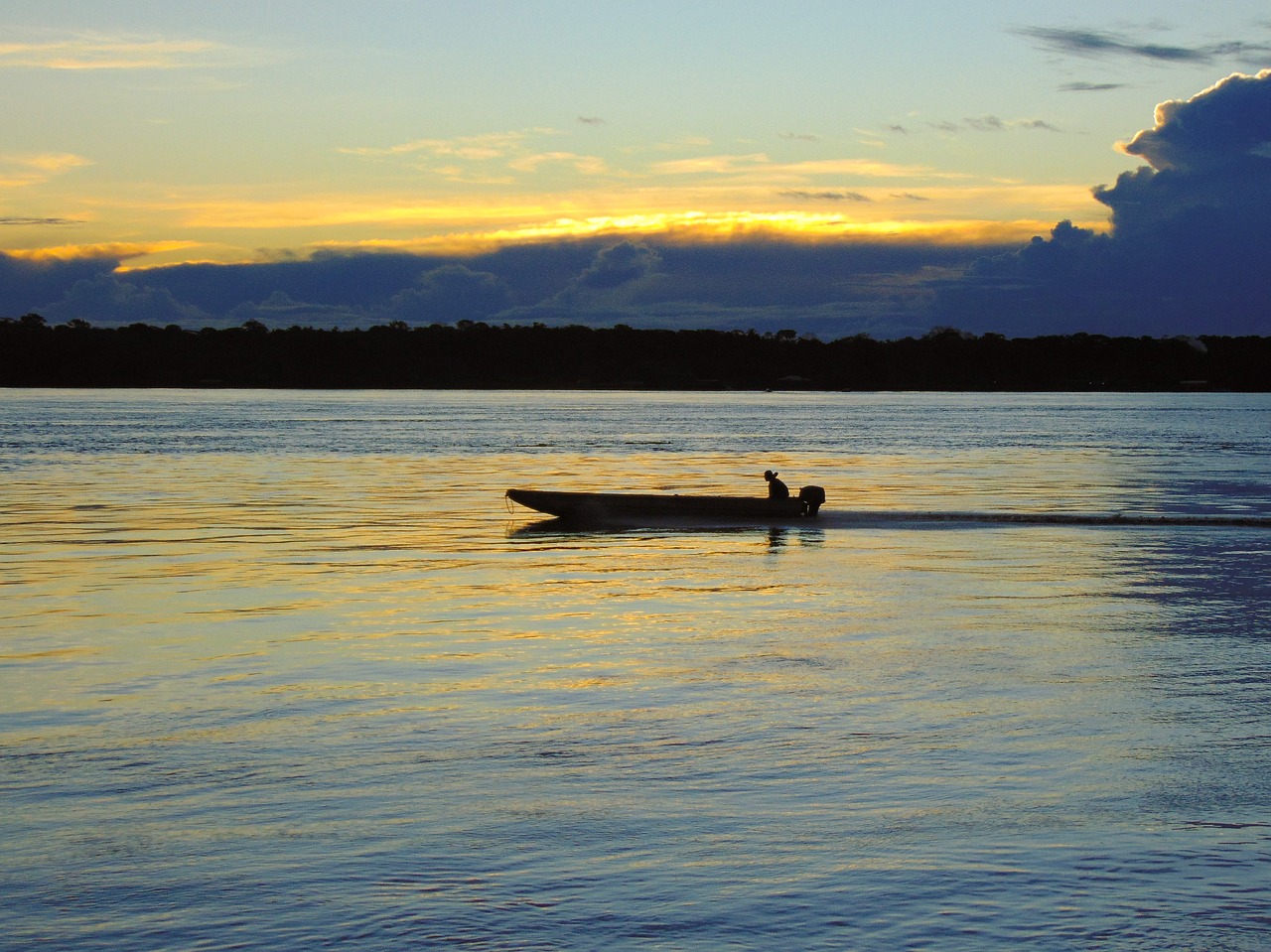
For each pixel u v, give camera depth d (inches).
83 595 1085.8
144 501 1978.3
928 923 430.6
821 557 1338.6
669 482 2466.8
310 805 541.0
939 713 683.4
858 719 671.8
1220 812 528.4
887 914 437.1
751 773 581.3
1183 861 478.6
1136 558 1318.9
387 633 911.7
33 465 2829.7
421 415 6328.7
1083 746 622.2
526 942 420.5
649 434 4626.0
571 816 527.2
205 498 2033.7
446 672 785.6
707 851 490.9
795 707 697.6
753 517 1686.8
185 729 657.6
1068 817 523.5
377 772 584.4
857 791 555.8
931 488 2308.1
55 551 1376.7
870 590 1114.1
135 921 435.2
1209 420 6368.1
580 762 598.2
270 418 5679.1
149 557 1330.0
